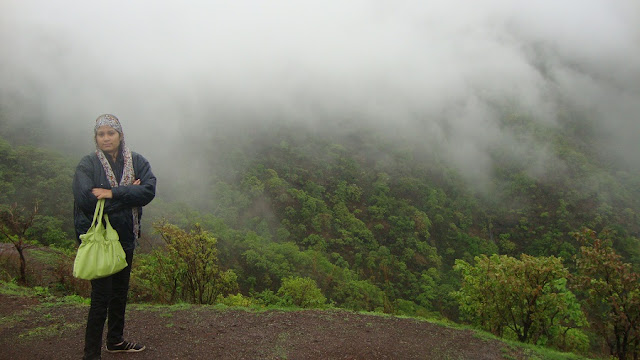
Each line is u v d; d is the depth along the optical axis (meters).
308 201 87.25
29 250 9.86
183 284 7.08
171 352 3.29
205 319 4.38
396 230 84.88
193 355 3.29
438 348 4.21
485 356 4.14
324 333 4.29
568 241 86.56
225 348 3.54
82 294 7.05
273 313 4.93
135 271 7.38
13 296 4.72
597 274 5.47
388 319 5.22
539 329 6.64
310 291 9.39
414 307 32.34
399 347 4.07
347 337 4.23
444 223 92.56
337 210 91.00
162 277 7.11
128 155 2.86
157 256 7.27
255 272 45.22
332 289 40.06
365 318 5.15
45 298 4.84
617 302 5.19
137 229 2.89
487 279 6.84
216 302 7.37
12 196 48.28
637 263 61.56
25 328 3.63
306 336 4.12
